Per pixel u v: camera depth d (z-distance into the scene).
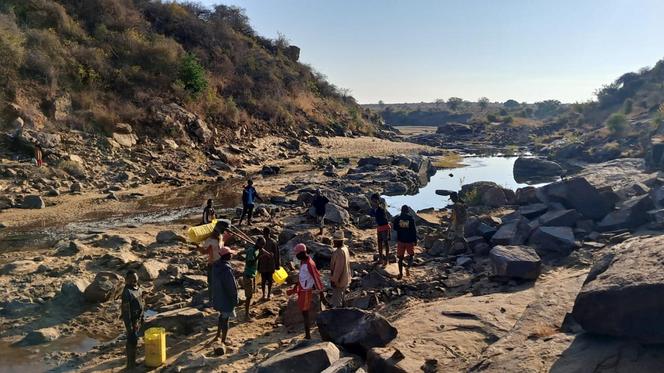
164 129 32.69
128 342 7.55
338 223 17.95
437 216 19.83
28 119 25.95
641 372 5.05
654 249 6.23
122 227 17.38
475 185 23.47
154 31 44.00
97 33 36.75
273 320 9.55
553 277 10.28
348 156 43.69
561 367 5.34
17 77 27.41
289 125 48.00
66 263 12.56
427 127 133.00
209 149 34.09
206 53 47.47
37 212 19.08
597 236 12.88
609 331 5.59
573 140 54.41
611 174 26.91
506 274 10.02
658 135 41.31
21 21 32.81
